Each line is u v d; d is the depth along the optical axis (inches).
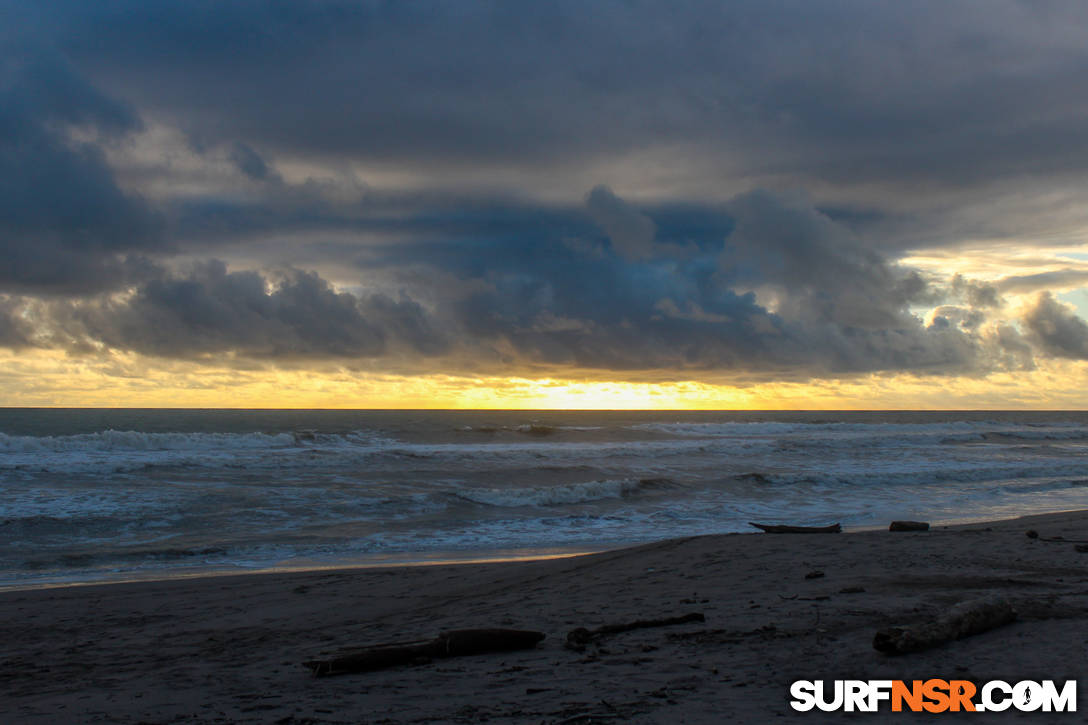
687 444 1679.4
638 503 880.3
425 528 703.7
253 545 604.7
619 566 446.6
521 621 304.3
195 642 302.7
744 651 231.3
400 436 1840.6
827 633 249.4
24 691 230.2
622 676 209.0
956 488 1029.8
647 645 243.8
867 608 285.7
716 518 768.3
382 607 366.3
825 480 1079.6
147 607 376.8
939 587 328.8
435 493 864.3
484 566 488.1
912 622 261.9
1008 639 227.8
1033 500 909.8
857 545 470.6
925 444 1854.1
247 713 190.4
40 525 650.2
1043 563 385.1
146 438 1402.6
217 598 397.1
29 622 344.5
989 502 890.1
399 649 237.5
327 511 770.2
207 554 573.3
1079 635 229.5
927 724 160.9
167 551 573.3
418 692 202.4
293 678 229.3
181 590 419.5
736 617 283.1
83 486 864.9
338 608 366.6
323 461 1175.0
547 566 471.2
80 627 334.3
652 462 1314.0
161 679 238.1
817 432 2415.1
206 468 1062.4
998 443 2166.6
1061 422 3789.4
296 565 539.2
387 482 994.7
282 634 313.3
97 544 601.6
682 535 673.6
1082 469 1247.5
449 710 183.6
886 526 705.0
